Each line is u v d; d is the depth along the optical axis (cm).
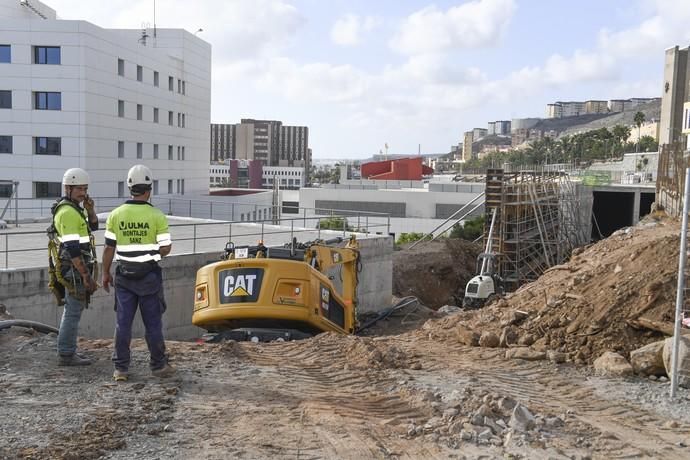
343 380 817
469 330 1089
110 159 5538
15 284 1447
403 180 9062
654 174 6694
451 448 588
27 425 594
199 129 7469
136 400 675
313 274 1248
